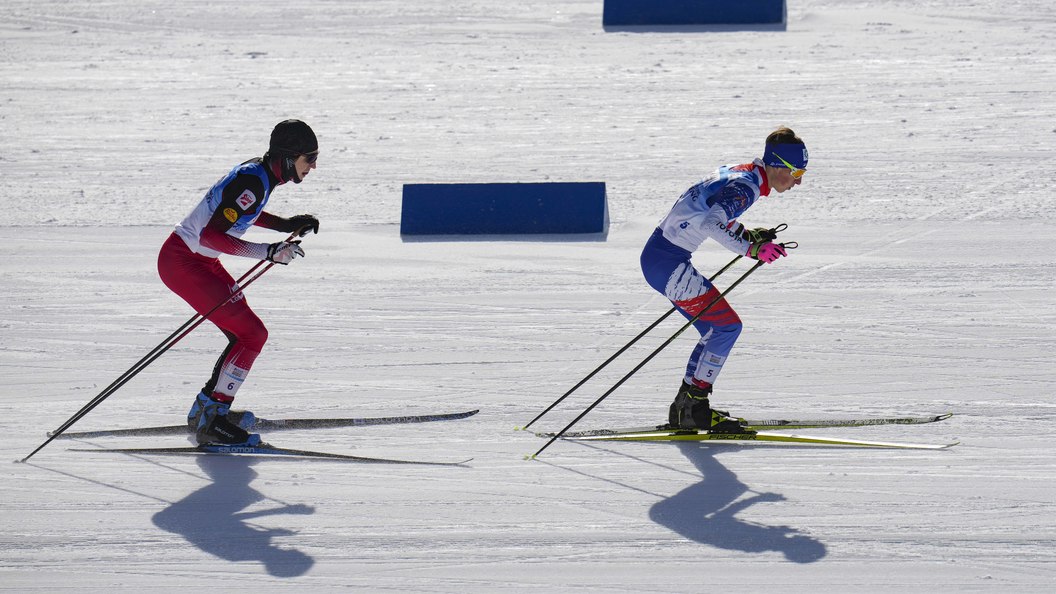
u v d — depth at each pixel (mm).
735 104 51344
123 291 31469
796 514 17281
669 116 50156
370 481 19094
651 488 18453
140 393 23656
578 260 32938
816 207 36438
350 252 34688
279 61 65875
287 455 20344
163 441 21156
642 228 35781
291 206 40188
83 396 23578
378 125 51656
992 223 33562
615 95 54562
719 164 42438
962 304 27297
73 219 39250
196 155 47906
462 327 27562
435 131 50125
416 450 20406
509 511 17766
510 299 29625
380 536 17062
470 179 42438
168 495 18766
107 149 49469
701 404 20328
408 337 26969
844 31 64625
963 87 51188
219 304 20125
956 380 22625
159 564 16406
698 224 19641
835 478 18531
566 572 15781
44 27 77875
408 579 15773
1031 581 15000
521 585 15500
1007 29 62156
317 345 26594
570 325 27344
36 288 31906
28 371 25250
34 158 48344
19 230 38094
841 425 20172
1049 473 18250
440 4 79375
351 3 81062
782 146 19281
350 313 28953
